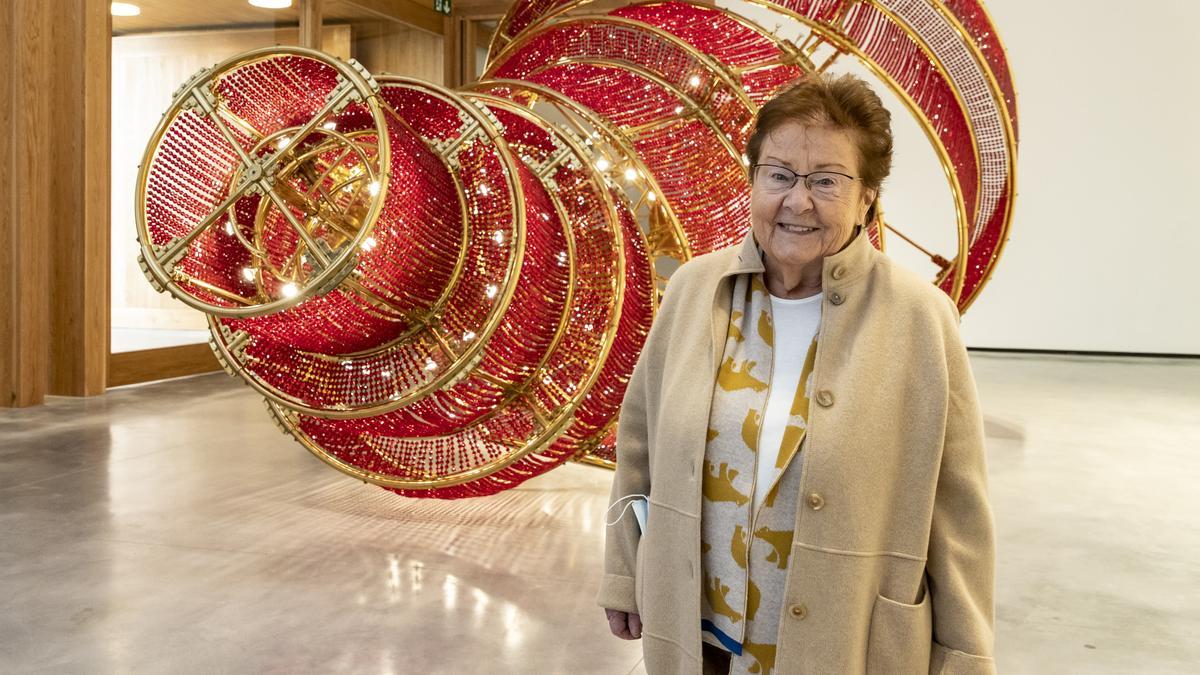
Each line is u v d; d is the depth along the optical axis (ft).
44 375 20.70
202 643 9.02
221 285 11.67
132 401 21.18
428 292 11.47
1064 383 26.35
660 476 4.64
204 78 10.58
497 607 10.09
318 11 27.12
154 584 10.52
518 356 12.04
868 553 4.14
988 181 20.12
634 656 8.93
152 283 10.64
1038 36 32.37
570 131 12.78
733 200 15.52
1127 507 14.16
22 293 19.94
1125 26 31.65
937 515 4.27
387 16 30.96
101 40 20.92
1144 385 26.03
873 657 4.19
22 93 19.76
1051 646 9.36
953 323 4.32
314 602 10.12
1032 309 33.40
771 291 4.63
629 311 13.51
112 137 22.26
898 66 17.54
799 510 4.13
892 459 4.17
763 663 4.36
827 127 4.24
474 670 8.58
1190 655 9.20
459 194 11.53
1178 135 31.60
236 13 24.77
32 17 19.90
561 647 9.11
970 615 4.23
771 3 16.25
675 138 15.61
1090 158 32.37
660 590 4.62
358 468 13.39
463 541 12.26
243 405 21.02
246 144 11.76
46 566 10.99
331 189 13.20
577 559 11.63
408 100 11.62
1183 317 32.12
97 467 15.48
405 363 11.74
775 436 4.36
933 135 17.85
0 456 16.03
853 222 4.31
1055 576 11.28
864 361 4.17
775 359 4.49
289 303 10.19
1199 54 31.17
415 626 9.55
